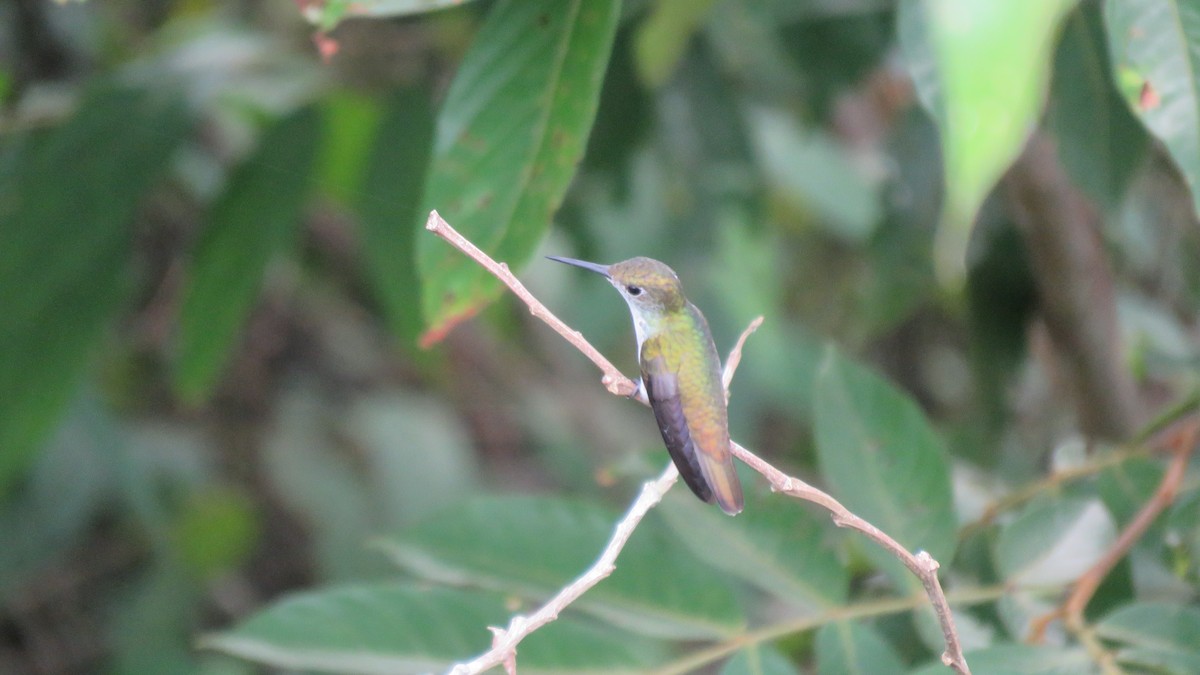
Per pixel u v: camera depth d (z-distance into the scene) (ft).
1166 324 29.48
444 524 16.87
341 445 40.83
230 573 38.34
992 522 18.24
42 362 22.75
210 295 24.25
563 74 13.39
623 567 16.20
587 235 28.66
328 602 15.53
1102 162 18.72
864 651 15.28
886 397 16.85
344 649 15.33
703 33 27.53
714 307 40.52
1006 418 27.63
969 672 13.03
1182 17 11.41
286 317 42.63
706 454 16.10
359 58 26.32
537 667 15.25
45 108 25.82
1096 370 25.32
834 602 15.93
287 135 24.13
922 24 11.77
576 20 13.29
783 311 45.93
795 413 41.60
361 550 37.99
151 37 34.24
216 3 35.88
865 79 28.91
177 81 24.44
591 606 15.90
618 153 26.03
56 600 37.88
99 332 23.02
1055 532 16.92
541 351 46.42
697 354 17.43
